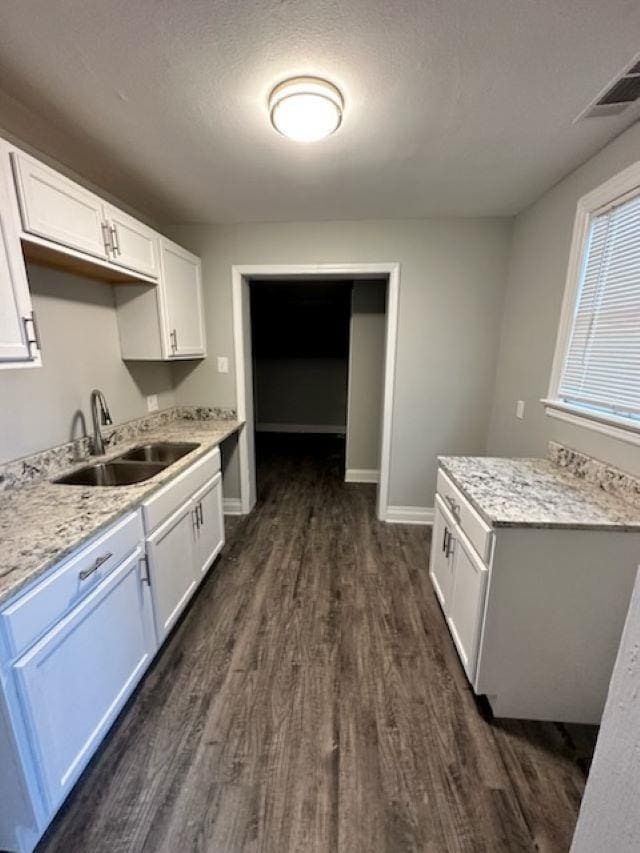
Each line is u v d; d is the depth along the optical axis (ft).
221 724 4.79
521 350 8.21
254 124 5.14
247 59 3.99
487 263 8.98
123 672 4.75
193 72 4.17
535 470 6.26
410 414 9.95
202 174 6.61
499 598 4.57
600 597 4.49
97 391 6.69
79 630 3.92
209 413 10.39
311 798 4.00
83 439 6.63
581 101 4.66
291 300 18.31
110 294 7.46
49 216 4.65
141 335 7.72
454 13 3.45
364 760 4.38
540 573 4.48
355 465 13.65
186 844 3.63
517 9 3.41
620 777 2.01
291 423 22.41
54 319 6.03
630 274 5.16
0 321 4.00
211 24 3.55
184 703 5.08
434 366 9.61
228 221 9.11
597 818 2.21
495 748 4.55
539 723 4.87
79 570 3.90
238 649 6.02
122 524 4.68
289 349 21.13
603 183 5.63
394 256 9.09
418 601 7.23
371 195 7.55
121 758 4.38
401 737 4.65
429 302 9.28
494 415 9.51
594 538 4.35
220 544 8.44
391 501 10.51
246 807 3.92
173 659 5.81
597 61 4.01
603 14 3.43
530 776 4.24
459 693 5.28
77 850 3.59
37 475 5.58
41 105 4.72
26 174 4.27
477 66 4.10
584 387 6.12
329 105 4.47
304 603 7.14
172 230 9.42
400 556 8.82
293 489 13.07
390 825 3.79
